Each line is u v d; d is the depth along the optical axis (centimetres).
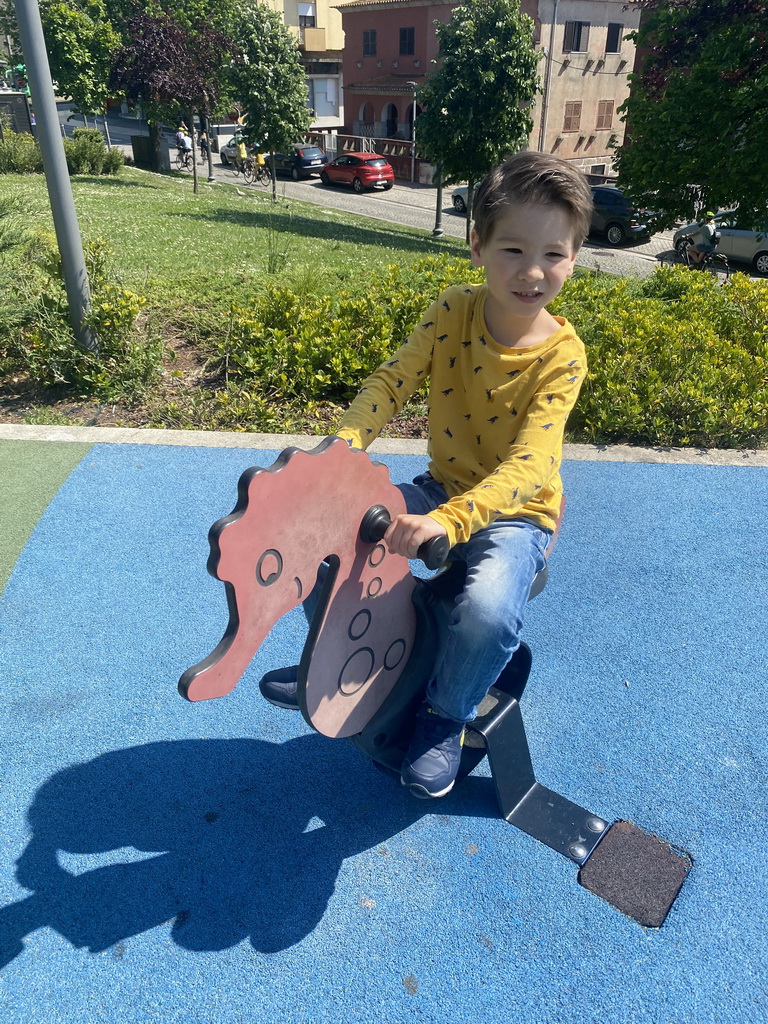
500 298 168
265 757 233
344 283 835
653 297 766
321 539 144
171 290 751
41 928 181
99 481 388
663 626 296
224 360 570
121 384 534
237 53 2323
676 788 226
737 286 679
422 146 1947
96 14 2722
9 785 220
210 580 314
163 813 212
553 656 278
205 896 190
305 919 185
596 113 3647
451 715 180
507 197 157
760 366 529
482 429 188
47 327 543
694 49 1330
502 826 211
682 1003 170
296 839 206
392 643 178
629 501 388
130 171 2734
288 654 277
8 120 2411
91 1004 166
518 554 173
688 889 195
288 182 3325
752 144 1227
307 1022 164
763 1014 168
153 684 260
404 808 217
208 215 1573
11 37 2703
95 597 302
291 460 132
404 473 412
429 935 182
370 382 189
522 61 1759
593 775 229
